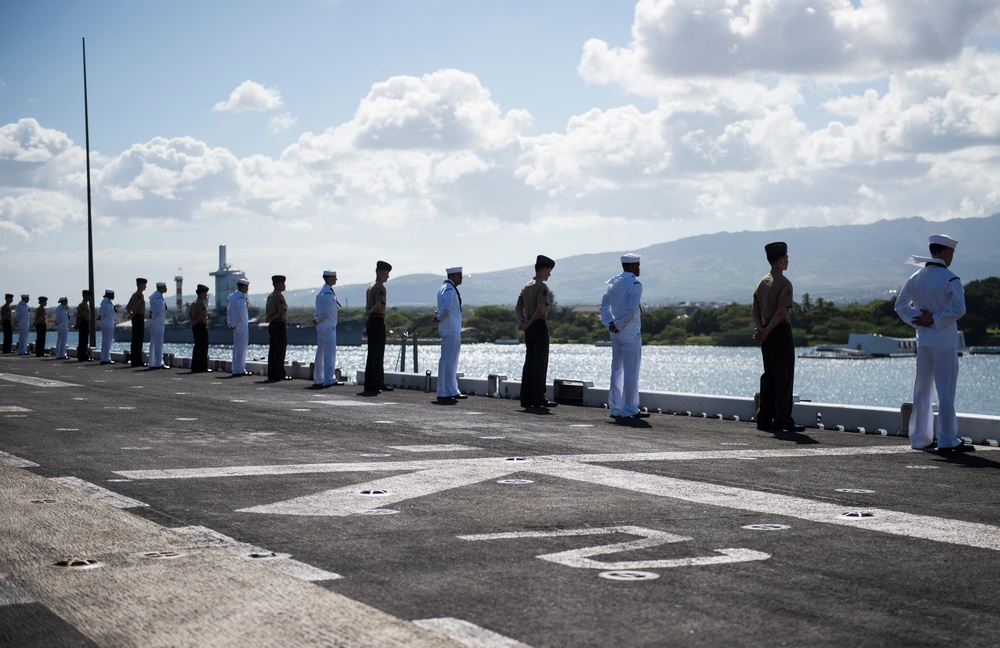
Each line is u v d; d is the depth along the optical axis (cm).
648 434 1302
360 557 598
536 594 517
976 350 19338
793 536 663
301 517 722
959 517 735
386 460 1028
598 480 897
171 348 11719
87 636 446
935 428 1234
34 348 4519
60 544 618
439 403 1812
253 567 561
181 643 436
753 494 827
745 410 1526
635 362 1567
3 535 643
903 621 476
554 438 1244
